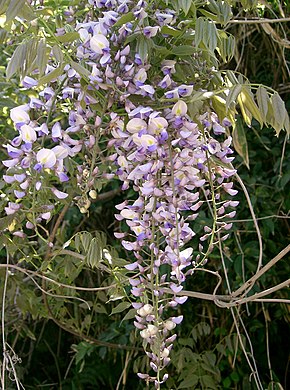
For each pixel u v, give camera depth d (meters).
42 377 1.38
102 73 0.54
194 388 1.04
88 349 1.12
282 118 0.52
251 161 1.06
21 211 0.63
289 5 0.98
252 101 0.54
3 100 0.81
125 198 1.13
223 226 0.62
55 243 0.95
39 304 0.94
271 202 1.03
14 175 0.58
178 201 0.54
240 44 1.10
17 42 0.66
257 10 0.88
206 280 1.08
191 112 0.53
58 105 0.65
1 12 0.52
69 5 0.65
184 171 0.54
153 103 0.54
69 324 1.00
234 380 1.07
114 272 0.71
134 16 0.53
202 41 0.57
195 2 0.59
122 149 0.59
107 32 0.55
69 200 0.67
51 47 0.54
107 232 1.19
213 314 1.12
